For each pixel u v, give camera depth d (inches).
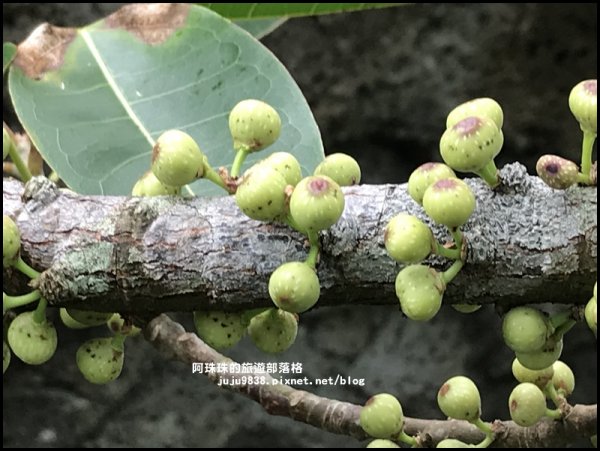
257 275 12.3
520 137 34.0
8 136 14.7
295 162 12.3
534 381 14.6
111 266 12.4
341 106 33.8
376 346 33.4
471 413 14.4
